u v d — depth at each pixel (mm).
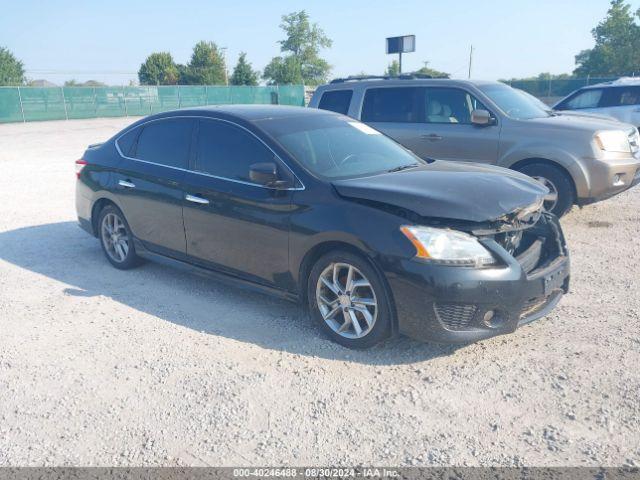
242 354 4148
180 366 3990
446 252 3715
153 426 3324
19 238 7465
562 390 3570
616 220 7805
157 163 5480
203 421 3357
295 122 5043
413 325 3828
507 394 3553
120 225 6039
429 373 3828
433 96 8297
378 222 3896
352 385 3709
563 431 3176
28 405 3566
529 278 3924
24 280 5836
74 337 4492
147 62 70062
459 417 3340
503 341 4246
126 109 41250
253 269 4703
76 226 8055
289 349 4211
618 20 52125
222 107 5422
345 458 3014
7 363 4094
